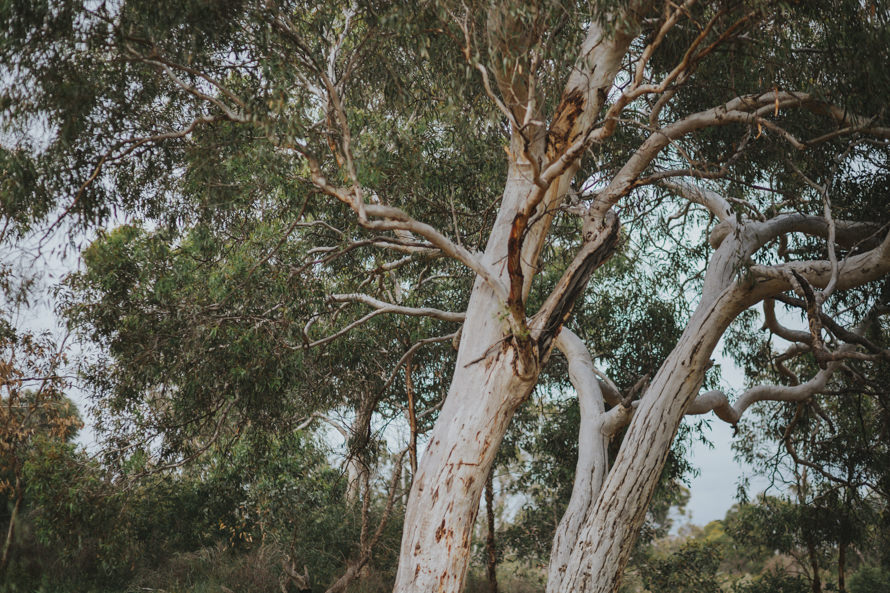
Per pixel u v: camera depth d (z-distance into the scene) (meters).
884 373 14.73
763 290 9.76
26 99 7.76
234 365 11.79
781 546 21.38
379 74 9.73
